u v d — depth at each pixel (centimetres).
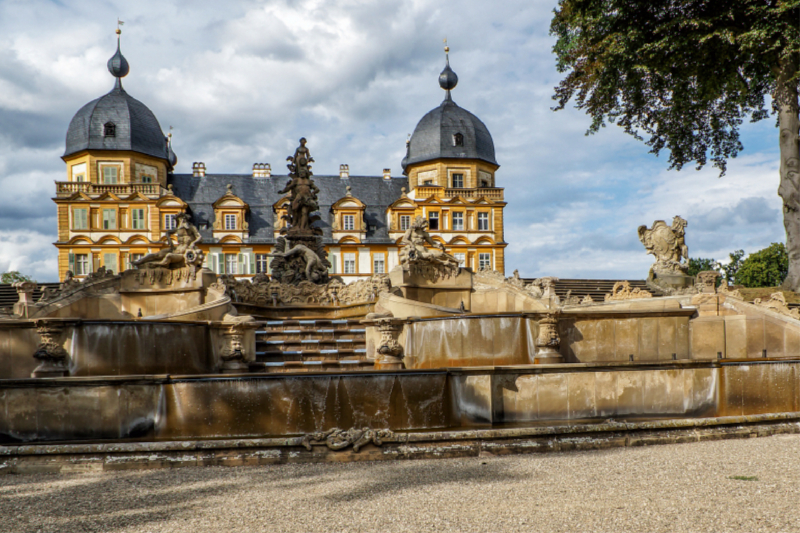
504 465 873
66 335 1349
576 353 1595
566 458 917
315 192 2791
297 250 2658
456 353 1596
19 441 1004
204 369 1515
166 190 7850
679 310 1706
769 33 2259
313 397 1071
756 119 2989
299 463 906
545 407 1154
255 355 1631
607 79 2791
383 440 945
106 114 7706
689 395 1241
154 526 614
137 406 1034
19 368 1436
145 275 2089
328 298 2355
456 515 632
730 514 622
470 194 8169
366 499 700
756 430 1080
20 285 1936
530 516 625
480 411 1112
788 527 578
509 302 2367
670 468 835
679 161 3194
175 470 873
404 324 1667
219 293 1889
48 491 765
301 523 613
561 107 3266
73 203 7362
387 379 1105
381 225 8212
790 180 2545
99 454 894
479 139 8388
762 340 1650
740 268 7581
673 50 2464
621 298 2528
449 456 934
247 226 7812
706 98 2705
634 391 1211
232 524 614
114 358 1388
